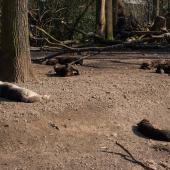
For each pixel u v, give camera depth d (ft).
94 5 82.84
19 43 34.94
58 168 22.41
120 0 82.64
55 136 25.88
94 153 24.35
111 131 27.30
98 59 52.06
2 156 23.47
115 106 30.48
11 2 34.58
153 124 28.91
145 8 90.22
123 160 23.76
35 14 73.61
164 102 32.48
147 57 54.60
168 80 37.99
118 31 78.23
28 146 24.63
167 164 23.67
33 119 27.25
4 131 25.63
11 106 29.07
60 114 28.45
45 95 31.12
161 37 66.18
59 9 75.87
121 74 40.60
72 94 32.19
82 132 26.73
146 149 25.41
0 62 35.14
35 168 22.31
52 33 76.64
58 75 39.04
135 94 33.37
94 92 32.99
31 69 36.14
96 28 74.49
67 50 49.03
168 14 82.33
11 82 34.83
